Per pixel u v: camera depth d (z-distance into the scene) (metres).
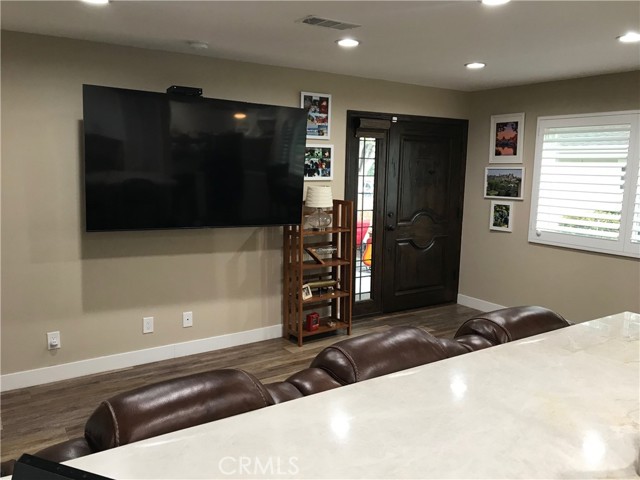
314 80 4.30
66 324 3.45
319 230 4.27
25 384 3.35
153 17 2.75
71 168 3.35
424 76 4.48
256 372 3.66
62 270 3.40
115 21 2.84
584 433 1.09
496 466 0.96
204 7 2.56
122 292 3.63
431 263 5.43
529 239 4.86
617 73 4.12
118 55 3.42
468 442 1.04
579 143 4.41
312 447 1.01
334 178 4.56
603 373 1.42
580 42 3.15
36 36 3.14
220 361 3.85
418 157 5.12
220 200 3.71
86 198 3.23
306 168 4.35
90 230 3.28
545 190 4.69
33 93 3.18
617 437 1.08
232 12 2.64
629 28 2.82
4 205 3.17
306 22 2.80
